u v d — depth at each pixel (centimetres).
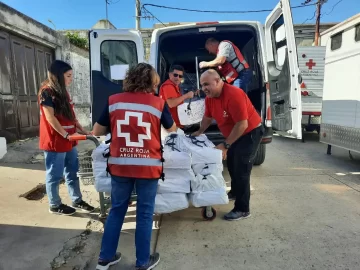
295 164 563
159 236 296
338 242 282
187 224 320
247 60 521
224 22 430
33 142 665
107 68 428
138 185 232
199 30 437
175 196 276
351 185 441
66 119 313
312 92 817
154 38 438
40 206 358
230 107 291
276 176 486
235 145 317
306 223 321
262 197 396
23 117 692
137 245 235
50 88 301
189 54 588
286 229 308
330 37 594
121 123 225
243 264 249
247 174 321
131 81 230
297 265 247
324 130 621
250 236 295
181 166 276
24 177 453
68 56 930
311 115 820
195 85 539
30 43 733
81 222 320
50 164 320
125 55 428
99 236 292
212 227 314
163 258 258
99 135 243
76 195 345
